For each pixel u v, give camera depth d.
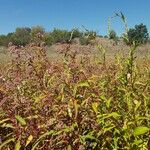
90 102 4.78
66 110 4.62
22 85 5.54
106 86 5.08
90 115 4.66
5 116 4.82
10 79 5.76
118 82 5.09
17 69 6.06
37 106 4.86
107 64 5.89
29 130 4.59
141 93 4.81
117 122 4.52
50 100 4.79
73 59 5.47
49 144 4.48
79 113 4.63
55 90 4.93
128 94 4.63
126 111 4.69
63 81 4.92
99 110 4.79
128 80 4.77
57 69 5.50
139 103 4.46
